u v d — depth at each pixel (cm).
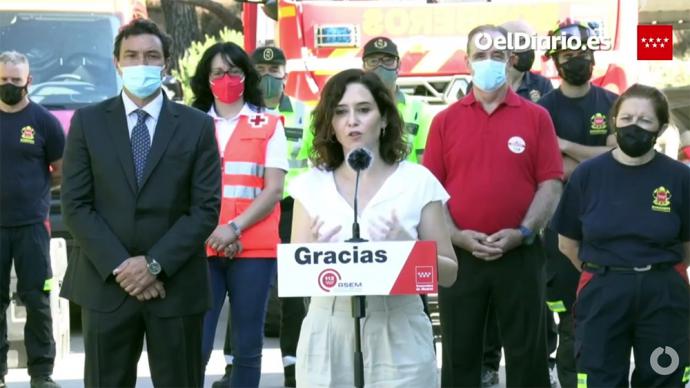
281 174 756
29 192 852
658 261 629
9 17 1147
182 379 613
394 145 532
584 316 643
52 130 862
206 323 738
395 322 518
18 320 954
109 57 1143
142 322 611
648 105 616
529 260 707
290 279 500
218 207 620
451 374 715
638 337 636
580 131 818
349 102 525
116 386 608
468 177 707
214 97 768
